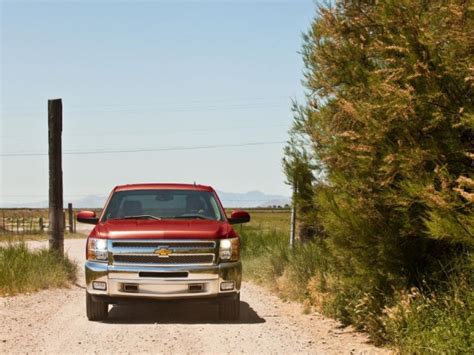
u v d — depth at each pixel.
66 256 16.95
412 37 6.37
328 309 10.28
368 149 7.07
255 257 20.50
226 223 10.23
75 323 9.34
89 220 10.56
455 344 6.36
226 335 8.45
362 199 7.52
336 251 8.47
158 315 10.34
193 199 10.80
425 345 6.78
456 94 6.37
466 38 6.00
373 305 8.33
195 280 9.30
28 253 15.45
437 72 6.32
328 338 8.40
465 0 6.02
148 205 10.62
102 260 9.40
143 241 9.33
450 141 6.52
